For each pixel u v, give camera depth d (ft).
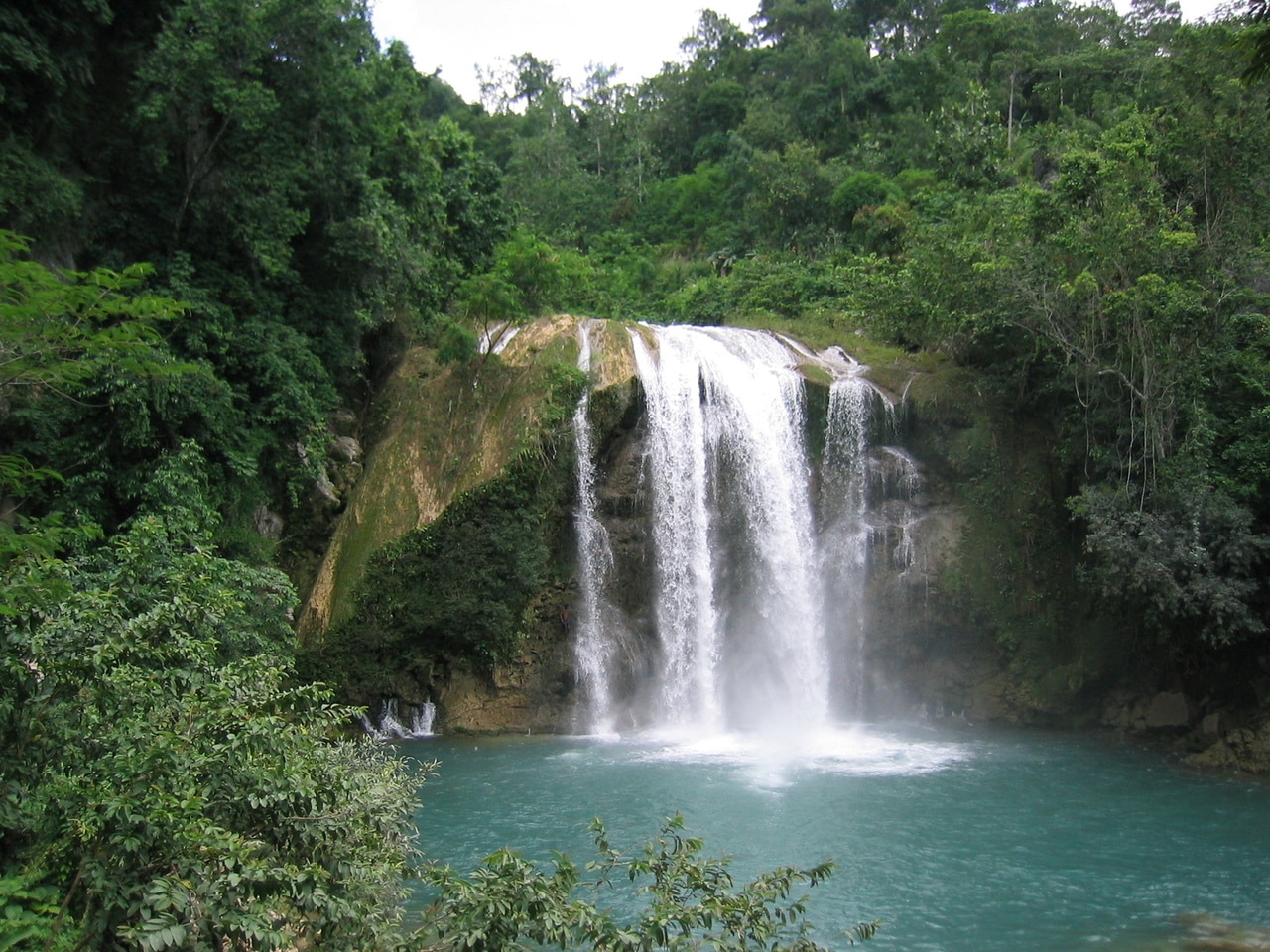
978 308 79.30
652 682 76.59
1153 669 70.74
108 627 27.81
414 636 71.00
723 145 206.18
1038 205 74.28
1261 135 69.00
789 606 78.89
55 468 60.90
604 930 22.35
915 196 139.13
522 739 70.74
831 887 41.60
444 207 105.40
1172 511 63.36
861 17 224.53
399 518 73.72
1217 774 60.59
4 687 26.61
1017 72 165.68
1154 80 113.09
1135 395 68.18
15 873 27.37
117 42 71.72
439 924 23.59
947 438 81.05
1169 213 69.92
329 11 71.92
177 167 70.28
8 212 61.98
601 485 77.77
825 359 89.76
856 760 63.87
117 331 32.35
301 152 73.67
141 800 22.85
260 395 72.23
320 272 79.71
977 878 42.73
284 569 75.25
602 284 146.82
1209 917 38.60
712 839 47.42
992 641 76.84
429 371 84.12
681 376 80.38
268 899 23.17
